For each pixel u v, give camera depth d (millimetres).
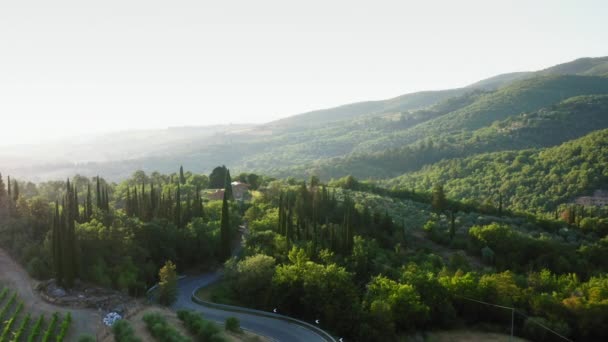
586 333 81188
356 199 168750
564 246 128250
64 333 59469
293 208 135500
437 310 84750
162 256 99625
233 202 154000
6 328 59969
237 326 68125
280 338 69188
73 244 77312
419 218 154500
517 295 87750
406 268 100188
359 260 97750
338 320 75875
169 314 71375
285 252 100062
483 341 79125
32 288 76125
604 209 183250
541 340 80312
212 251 107750
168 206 125250
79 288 76688
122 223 96375
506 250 126750
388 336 73875
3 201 112000
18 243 91312
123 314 68625
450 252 129250
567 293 89875
